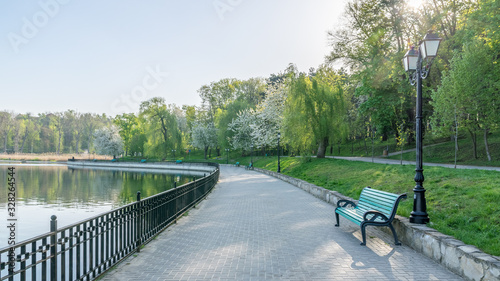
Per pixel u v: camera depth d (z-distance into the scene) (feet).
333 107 108.27
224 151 267.39
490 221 23.70
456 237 21.81
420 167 26.18
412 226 23.88
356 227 30.78
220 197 55.52
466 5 105.60
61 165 299.99
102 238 18.70
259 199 51.85
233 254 22.22
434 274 18.26
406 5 109.09
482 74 86.12
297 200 50.21
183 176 171.32
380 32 112.47
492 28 76.23
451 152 108.27
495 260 15.75
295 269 19.12
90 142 417.28
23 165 282.36
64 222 58.13
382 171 61.67
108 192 105.09
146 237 25.36
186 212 39.60
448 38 115.55
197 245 24.66
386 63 112.98
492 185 31.42
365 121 165.07
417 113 27.43
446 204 29.96
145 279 17.65
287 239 26.27
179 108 364.38
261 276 17.98
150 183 133.80
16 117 408.26
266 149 234.38
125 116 340.39
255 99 273.13
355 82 150.82
